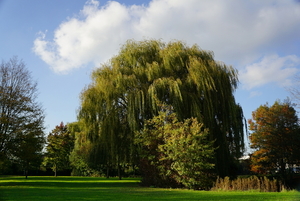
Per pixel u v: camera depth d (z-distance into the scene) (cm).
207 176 1981
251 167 3831
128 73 2591
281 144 3228
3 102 2709
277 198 1165
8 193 1528
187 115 2333
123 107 2634
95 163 2955
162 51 2712
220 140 2394
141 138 2270
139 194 1431
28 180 3291
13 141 2709
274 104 3606
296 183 2738
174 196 1299
